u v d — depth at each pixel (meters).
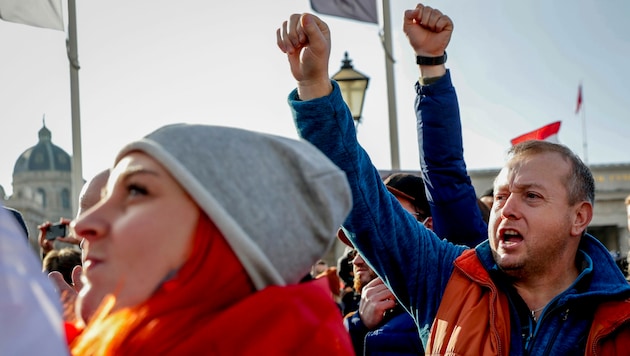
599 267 2.15
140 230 1.13
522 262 2.12
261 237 1.18
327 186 1.25
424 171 2.71
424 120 2.64
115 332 1.10
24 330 0.72
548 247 2.13
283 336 1.09
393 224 2.27
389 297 2.91
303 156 1.25
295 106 1.96
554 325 2.08
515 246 2.13
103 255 1.15
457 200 2.68
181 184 1.14
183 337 1.10
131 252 1.13
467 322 2.13
